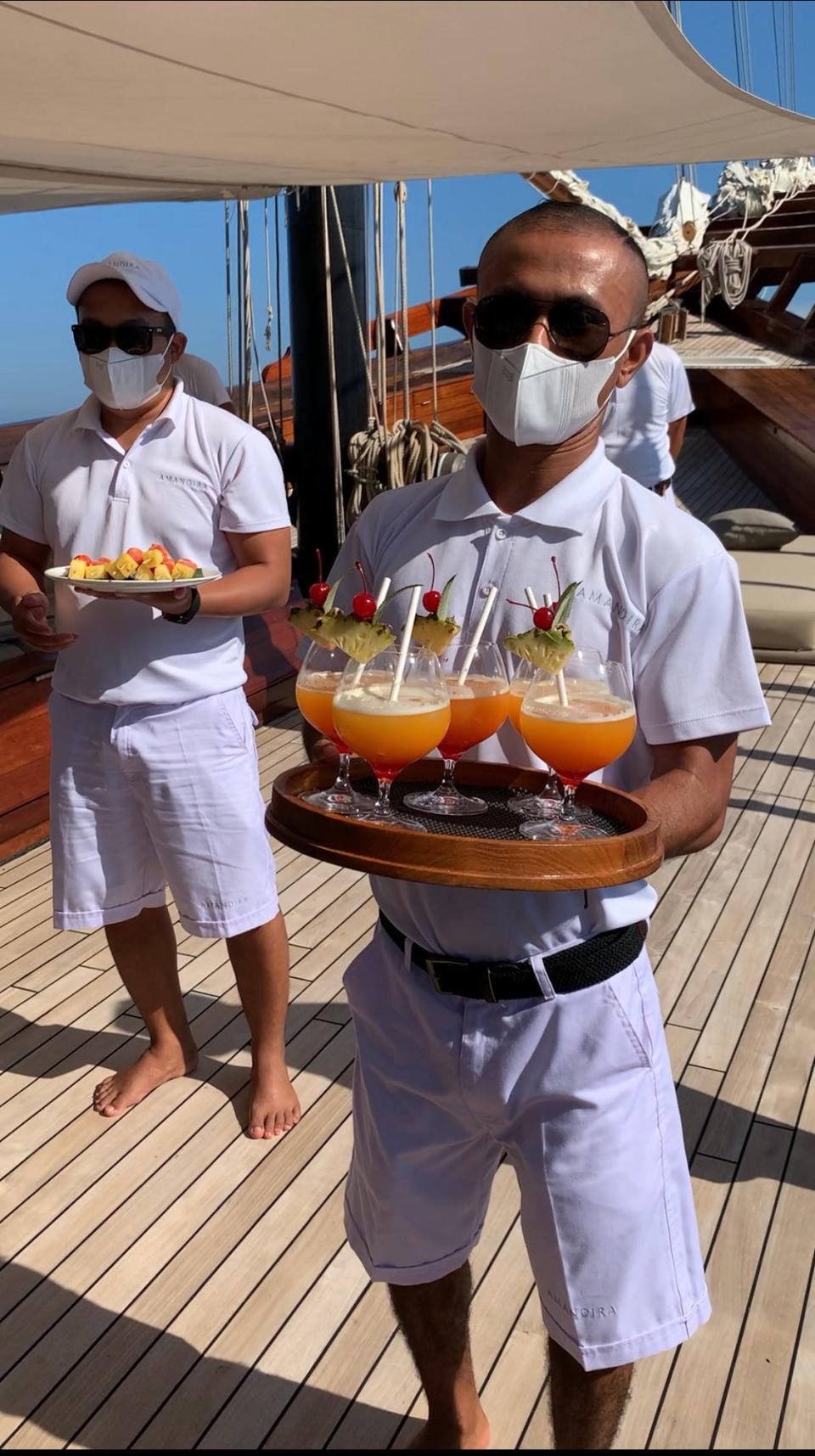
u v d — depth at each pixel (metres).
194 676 2.63
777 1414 2.09
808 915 3.97
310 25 1.41
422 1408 2.13
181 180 3.84
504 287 1.47
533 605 1.52
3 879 4.26
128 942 2.92
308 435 6.32
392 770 1.51
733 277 8.31
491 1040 1.53
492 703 1.52
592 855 1.28
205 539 2.61
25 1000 3.47
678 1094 3.00
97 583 2.36
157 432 2.57
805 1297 2.35
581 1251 1.51
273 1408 2.12
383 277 5.91
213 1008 3.41
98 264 2.39
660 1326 1.53
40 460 2.65
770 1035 3.27
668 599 1.51
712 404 12.94
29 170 3.28
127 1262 2.46
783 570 7.16
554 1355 1.59
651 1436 2.04
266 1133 2.85
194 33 1.42
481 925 1.51
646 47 1.68
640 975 1.56
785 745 5.54
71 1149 2.81
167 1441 2.05
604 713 1.42
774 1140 2.83
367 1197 1.71
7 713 4.39
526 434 1.50
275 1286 2.40
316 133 2.35
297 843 1.37
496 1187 2.69
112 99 1.86
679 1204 1.57
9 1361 2.21
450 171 3.56
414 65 1.66
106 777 2.68
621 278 1.47
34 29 1.39
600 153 3.13
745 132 2.84
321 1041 3.25
